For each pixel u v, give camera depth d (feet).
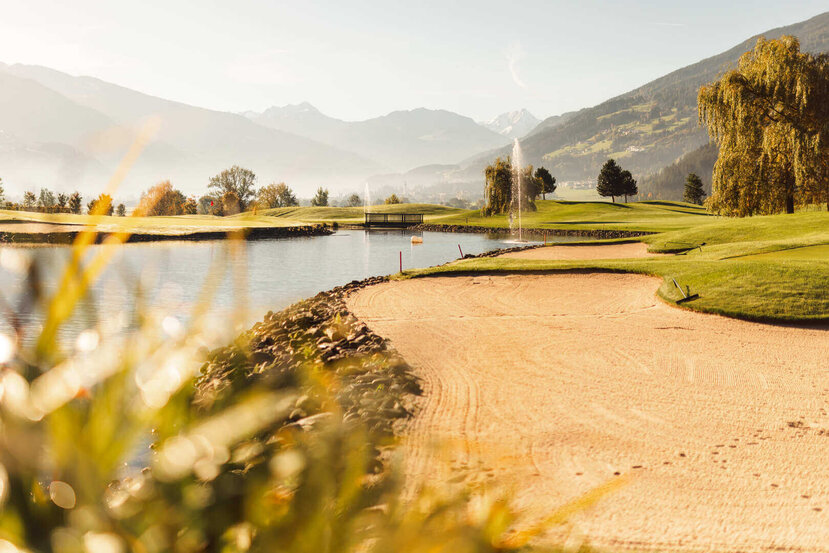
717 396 31.91
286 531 3.69
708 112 159.22
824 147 142.72
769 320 49.47
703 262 75.41
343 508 3.96
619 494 20.52
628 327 49.16
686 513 19.39
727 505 20.02
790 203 155.43
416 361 38.91
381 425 25.91
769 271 61.72
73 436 3.22
